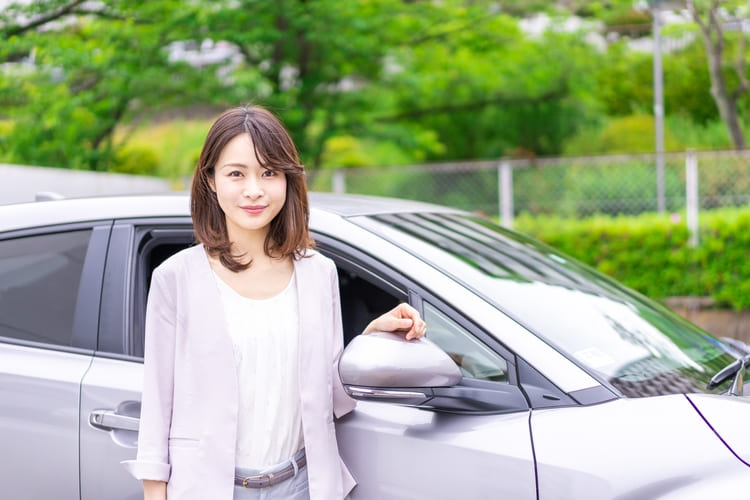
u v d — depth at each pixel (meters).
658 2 10.80
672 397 2.04
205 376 1.91
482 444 2.01
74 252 2.61
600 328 2.41
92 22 10.09
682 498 1.86
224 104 10.58
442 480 2.03
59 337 2.52
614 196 10.73
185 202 2.59
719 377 2.30
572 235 9.42
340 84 12.69
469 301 2.21
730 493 1.84
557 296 2.51
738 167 9.94
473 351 2.15
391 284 2.29
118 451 2.30
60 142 9.89
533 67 13.66
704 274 9.03
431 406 2.11
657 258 9.17
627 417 1.97
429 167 10.29
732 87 11.00
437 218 2.94
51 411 2.39
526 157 16.06
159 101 10.37
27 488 2.39
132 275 2.52
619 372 2.19
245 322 1.95
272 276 2.02
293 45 11.11
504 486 1.97
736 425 1.94
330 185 12.11
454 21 11.63
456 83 14.22
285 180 1.99
